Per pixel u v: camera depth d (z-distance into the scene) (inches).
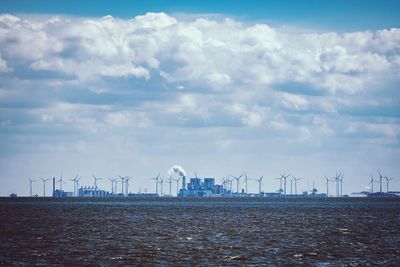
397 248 6294.3
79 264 5187.0
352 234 7859.3
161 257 5580.7
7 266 5078.7
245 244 6604.3
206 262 5295.3
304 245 6535.4
